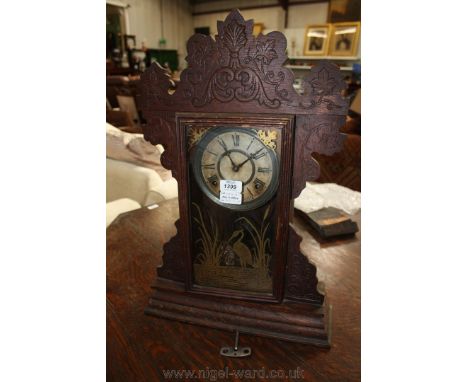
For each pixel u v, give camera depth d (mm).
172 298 841
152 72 692
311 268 746
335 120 647
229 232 773
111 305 881
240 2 6883
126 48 6188
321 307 771
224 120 679
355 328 807
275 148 682
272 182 705
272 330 782
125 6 6293
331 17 5777
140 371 705
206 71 664
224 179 729
